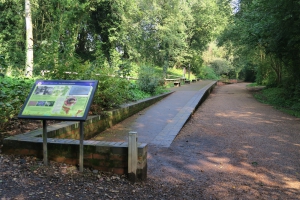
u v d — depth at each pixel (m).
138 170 4.05
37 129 5.20
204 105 13.76
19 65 14.94
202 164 5.28
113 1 22.05
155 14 25.55
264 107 13.30
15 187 3.28
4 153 4.33
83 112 3.70
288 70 17.59
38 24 20.77
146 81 14.49
